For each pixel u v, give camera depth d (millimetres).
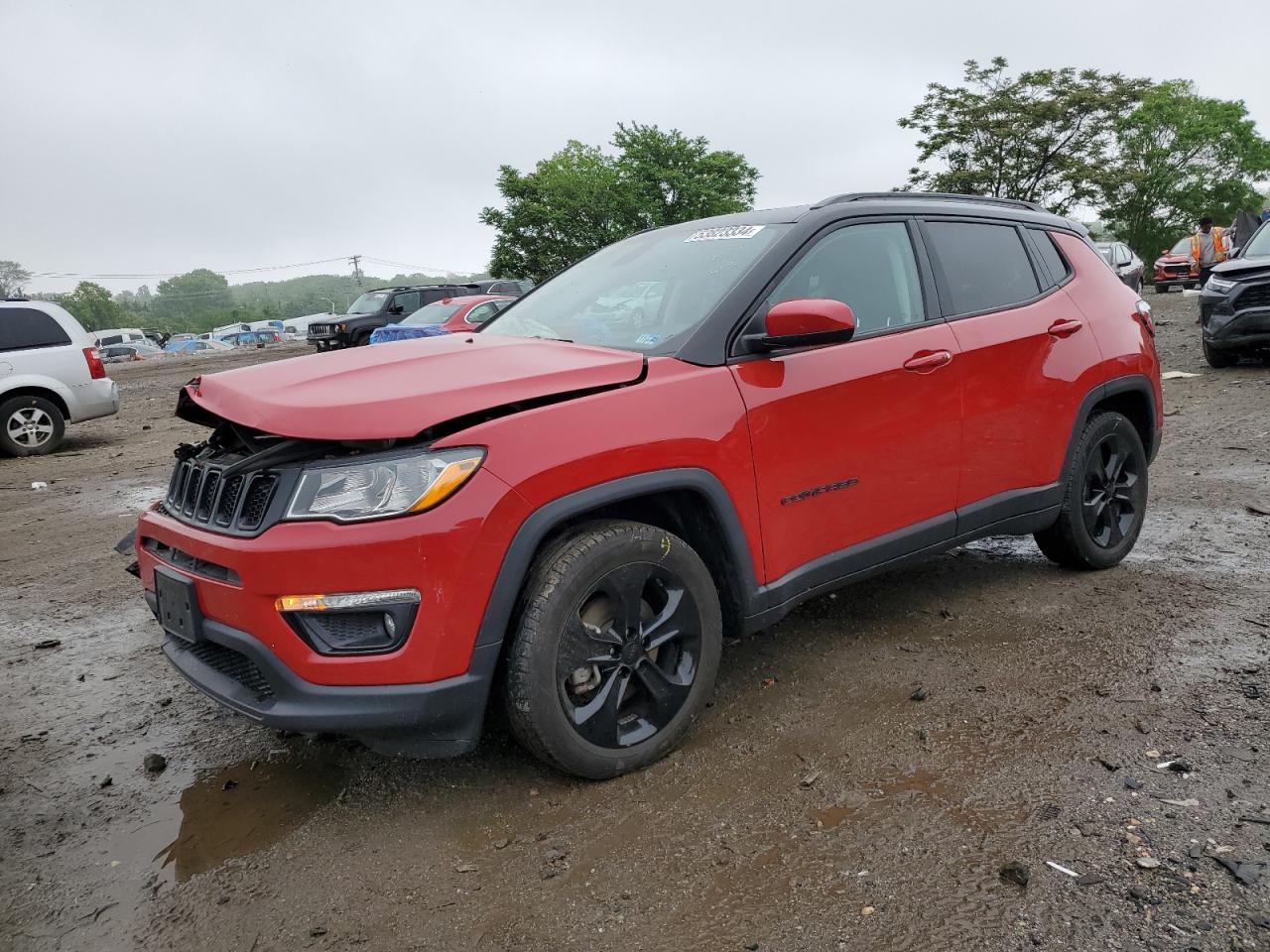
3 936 2273
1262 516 5219
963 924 2107
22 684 3867
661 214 41281
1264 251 10633
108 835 2705
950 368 3578
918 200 3846
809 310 2893
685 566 2887
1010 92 41312
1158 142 53281
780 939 2102
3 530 6828
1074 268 4352
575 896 2295
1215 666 3338
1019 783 2664
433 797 2791
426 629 2463
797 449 3129
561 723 2664
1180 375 10664
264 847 2596
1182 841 2350
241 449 2830
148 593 3027
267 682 2543
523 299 4145
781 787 2727
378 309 23453
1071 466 4129
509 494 2514
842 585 3387
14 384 10477
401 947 2158
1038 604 4074
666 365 2945
